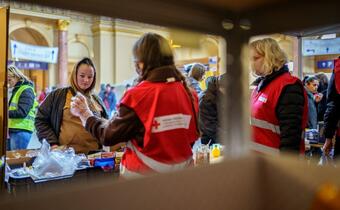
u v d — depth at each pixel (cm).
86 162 144
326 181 58
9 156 155
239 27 76
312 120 257
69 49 934
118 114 110
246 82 80
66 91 196
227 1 68
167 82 108
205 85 164
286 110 121
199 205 58
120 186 52
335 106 207
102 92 645
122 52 885
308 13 65
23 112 261
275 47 127
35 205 46
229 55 78
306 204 59
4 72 116
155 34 105
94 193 50
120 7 62
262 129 121
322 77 270
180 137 108
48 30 920
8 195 48
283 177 63
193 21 71
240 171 64
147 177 55
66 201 48
